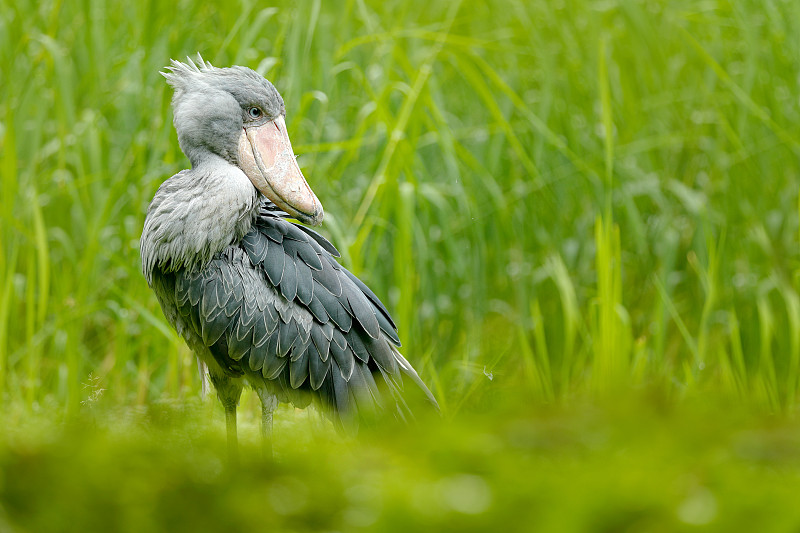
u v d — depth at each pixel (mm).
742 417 2441
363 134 10547
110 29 11234
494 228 11328
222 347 7133
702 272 10688
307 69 10586
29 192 9906
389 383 7258
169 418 3406
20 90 10492
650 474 2111
